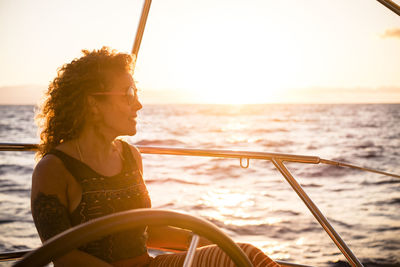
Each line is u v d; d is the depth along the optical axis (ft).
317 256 17.99
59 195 4.09
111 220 2.56
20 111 181.06
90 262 3.84
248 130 99.50
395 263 17.40
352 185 35.55
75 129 4.29
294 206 27.66
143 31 7.05
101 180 4.29
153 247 5.16
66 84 4.33
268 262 3.74
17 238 20.06
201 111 193.77
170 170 41.98
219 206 27.58
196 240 3.01
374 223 23.80
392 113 156.04
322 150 67.00
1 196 31.42
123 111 4.45
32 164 47.09
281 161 6.30
